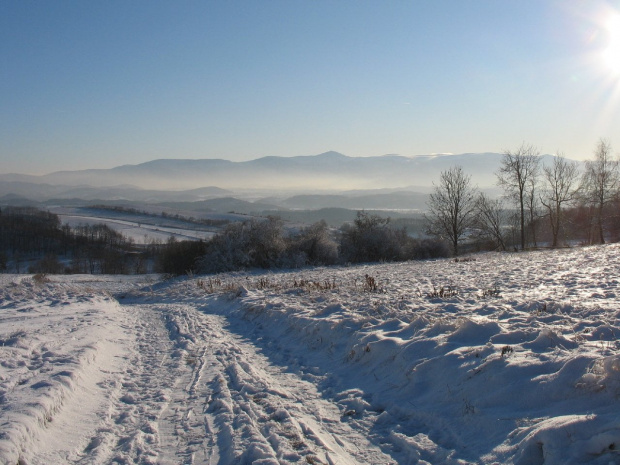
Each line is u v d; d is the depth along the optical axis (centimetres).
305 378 769
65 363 783
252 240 4231
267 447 493
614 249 2916
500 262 2661
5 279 3853
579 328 743
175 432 564
